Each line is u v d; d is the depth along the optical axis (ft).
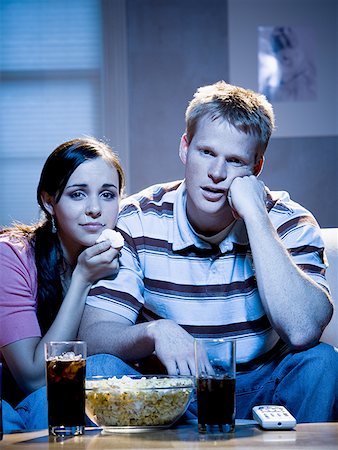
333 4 16.62
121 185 7.29
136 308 6.72
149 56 16.58
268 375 6.62
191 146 6.50
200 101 6.48
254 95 6.61
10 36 17.29
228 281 6.77
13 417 5.52
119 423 5.08
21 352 6.63
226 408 4.99
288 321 6.16
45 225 7.20
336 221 16.58
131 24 16.66
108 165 7.02
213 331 6.77
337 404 5.97
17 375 6.70
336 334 7.54
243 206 6.32
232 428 5.01
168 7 16.57
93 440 4.85
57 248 7.14
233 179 6.45
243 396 6.57
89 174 6.89
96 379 5.48
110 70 16.67
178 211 6.84
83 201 6.89
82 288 6.65
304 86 16.57
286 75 16.58
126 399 5.06
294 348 6.20
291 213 6.95
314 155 16.60
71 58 17.22
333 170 16.58
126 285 6.68
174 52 16.55
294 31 16.57
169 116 16.51
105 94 16.74
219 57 16.52
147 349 6.00
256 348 6.78
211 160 6.40
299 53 16.58
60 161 6.96
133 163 16.51
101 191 6.94
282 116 16.58
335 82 16.60
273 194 7.15
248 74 16.51
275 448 4.50
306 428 5.18
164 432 5.10
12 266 6.85
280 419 5.12
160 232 6.89
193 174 6.46
